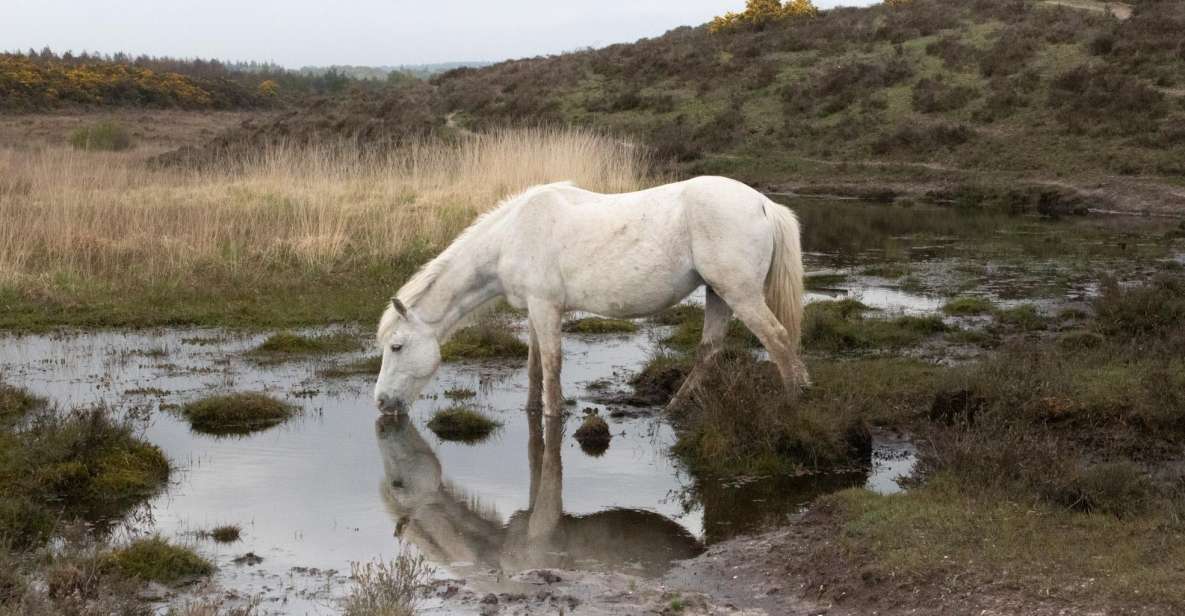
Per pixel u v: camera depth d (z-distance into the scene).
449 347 10.67
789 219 7.71
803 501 6.56
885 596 4.80
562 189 8.07
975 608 4.55
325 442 7.93
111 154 31.00
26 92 48.78
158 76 58.41
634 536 6.12
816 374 8.72
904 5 38.56
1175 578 4.54
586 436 7.91
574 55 42.56
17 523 5.89
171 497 6.70
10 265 12.78
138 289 12.75
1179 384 7.38
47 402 8.19
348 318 11.95
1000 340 10.45
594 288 7.79
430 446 7.88
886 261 16.30
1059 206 22.19
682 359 9.56
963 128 26.28
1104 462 6.59
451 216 16.27
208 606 4.83
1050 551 4.98
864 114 28.89
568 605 5.01
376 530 6.21
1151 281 13.53
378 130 32.41
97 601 4.91
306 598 5.16
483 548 5.96
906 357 9.73
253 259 14.12
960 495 5.88
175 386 9.26
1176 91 25.45
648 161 26.88
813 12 40.38
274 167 21.33
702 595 5.10
